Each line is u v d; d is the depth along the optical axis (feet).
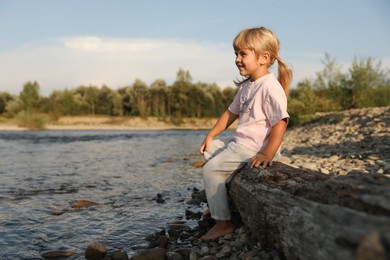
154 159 31.32
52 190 17.85
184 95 160.25
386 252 3.67
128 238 10.84
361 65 54.39
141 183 19.76
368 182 5.41
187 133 90.07
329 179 6.05
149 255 8.80
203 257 8.23
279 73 9.70
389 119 29.45
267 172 7.80
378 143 21.16
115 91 170.81
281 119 8.38
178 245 9.84
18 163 28.73
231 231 9.45
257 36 9.10
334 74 56.29
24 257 9.37
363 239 4.01
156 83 167.53
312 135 33.09
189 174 22.79
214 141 10.23
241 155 8.83
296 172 7.42
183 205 14.70
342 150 21.29
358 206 4.94
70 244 10.36
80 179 21.15
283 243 6.43
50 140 60.03
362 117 34.22
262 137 8.79
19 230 11.53
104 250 9.44
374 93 54.13
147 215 13.24
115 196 16.48
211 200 9.30
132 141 57.72
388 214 4.40
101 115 159.22
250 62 9.21
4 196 16.40
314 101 52.65
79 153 37.40
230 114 10.32
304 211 5.74
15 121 118.32
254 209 7.79
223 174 9.09
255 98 8.92
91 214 13.41
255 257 7.38
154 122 142.00
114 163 28.60
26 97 157.28
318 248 4.97
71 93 158.30
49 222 12.42
